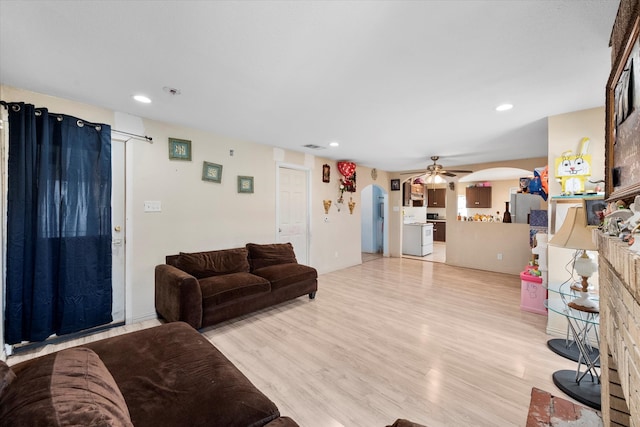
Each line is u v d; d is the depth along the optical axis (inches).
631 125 37.4
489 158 198.5
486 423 61.6
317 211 198.2
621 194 41.1
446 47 63.5
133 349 59.5
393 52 65.7
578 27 55.9
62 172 94.9
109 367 52.8
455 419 62.6
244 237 151.5
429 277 194.2
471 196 345.4
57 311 96.0
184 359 55.9
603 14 51.8
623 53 39.1
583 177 97.2
